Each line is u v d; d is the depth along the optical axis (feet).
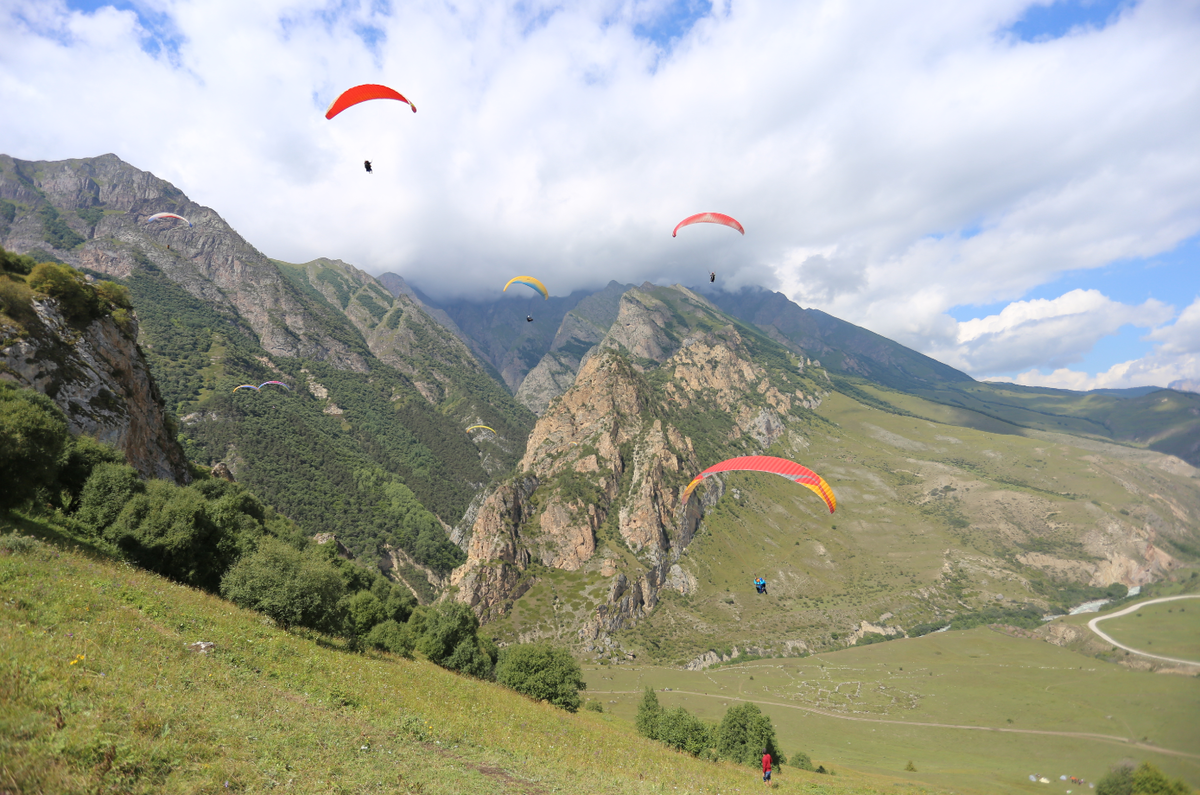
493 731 110.11
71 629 75.20
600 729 181.88
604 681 613.52
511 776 77.87
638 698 555.69
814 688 591.78
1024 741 364.79
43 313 259.39
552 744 117.60
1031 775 248.32
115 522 156.35
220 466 449.89
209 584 171.73
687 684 612.70
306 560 166.20
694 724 200.85
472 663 241.96
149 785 44.14
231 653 95.66
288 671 100.12
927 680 577.84
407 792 59.26
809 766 288.51
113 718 52.49
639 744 166.91
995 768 299.17
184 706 62.44
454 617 253.44
